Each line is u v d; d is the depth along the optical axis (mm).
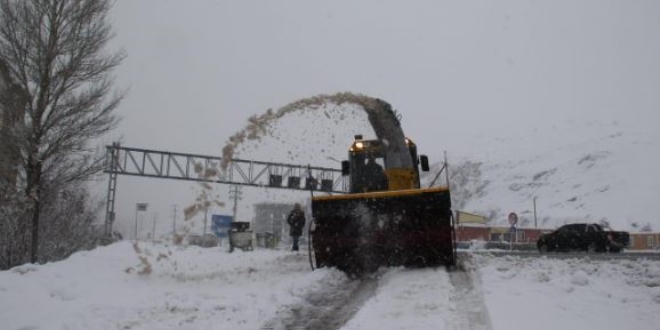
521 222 69875
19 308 7348
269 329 6652
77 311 7230
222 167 11789
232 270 11281
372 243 10383
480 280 9109
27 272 9773
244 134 11906
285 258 13469
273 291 8664
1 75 15266
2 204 15430
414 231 10117
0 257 15461
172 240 14109
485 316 6723
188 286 9445
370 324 6590
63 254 19734
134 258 12570
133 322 6797
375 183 11719
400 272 10031
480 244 36969
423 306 7289
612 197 77250
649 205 69688
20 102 15305
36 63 15414
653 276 9836
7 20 15234
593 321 6625
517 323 6449
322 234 10570
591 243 26078
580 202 80188
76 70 15836
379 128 11180
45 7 15664
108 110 16328
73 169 16328
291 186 34031
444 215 9930
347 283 9719
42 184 15820
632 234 36938
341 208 10289
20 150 15086
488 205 97750
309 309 7684
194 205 11695
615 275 9953
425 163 12453
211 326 6637
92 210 22438
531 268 10516
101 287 8992
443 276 9242
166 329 6496
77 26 15898
